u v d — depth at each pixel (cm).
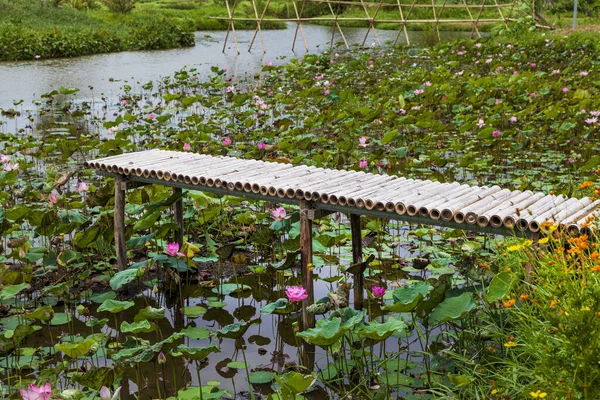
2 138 748
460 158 633
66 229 426
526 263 307
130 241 416
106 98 1166
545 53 1396
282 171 413
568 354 247
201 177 398
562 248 282
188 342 368
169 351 349
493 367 299
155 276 454
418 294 295
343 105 954
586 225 292
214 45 2200
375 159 625
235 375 333
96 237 422
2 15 2250
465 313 291
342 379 317
